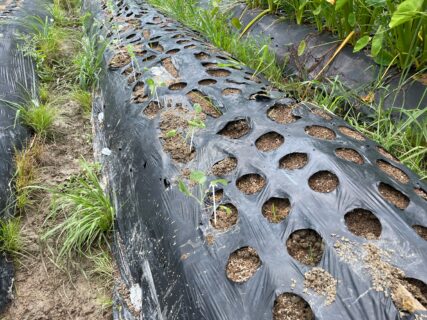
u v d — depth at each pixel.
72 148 2.88
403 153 2.19
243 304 1.27
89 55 3.59
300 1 3.32
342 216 1.41
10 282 1.96
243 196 1.59
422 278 1.20
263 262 1.34
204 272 1.41
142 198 1.91
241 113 2.02
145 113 2.29
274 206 1.53
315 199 1.48
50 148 2.84
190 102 2.21
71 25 4.93
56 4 5.31
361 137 1.91
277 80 3.08
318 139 1.77
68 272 2.03
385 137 2.34
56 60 3.98
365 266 1.23
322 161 1.61
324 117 2.01
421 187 1.63
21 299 1.92
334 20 3.10
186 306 1.40
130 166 2.12
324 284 1.22
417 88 2.49
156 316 1.56
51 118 2.96
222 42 3.44
